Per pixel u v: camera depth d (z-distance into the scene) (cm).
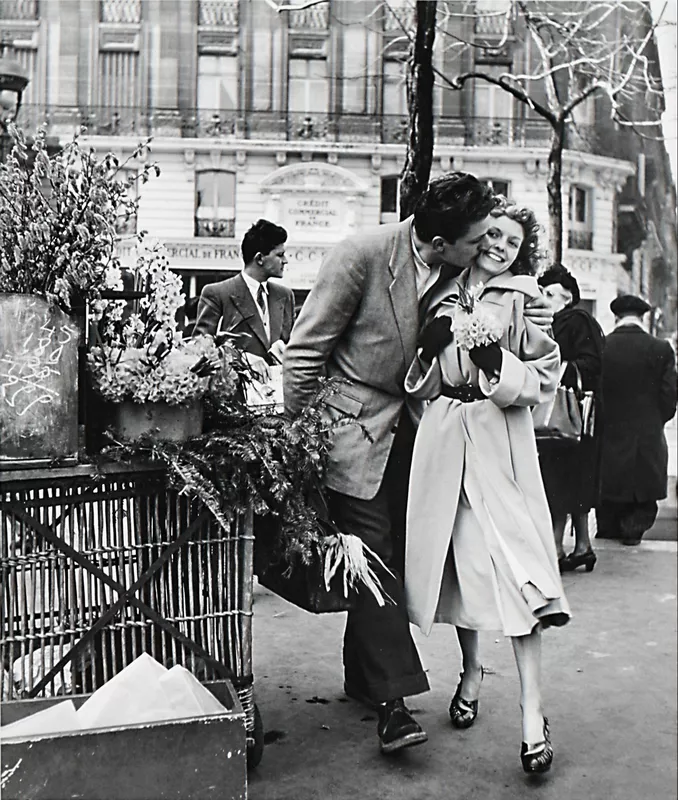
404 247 281
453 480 282
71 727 200
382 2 632
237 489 242
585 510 496
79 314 231
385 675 267
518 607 267
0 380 218
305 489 268
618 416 573
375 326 280
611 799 250
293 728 294
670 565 508
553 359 285
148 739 196
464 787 258
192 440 239
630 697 319
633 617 409
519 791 256
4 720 217
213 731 199
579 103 746
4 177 229
